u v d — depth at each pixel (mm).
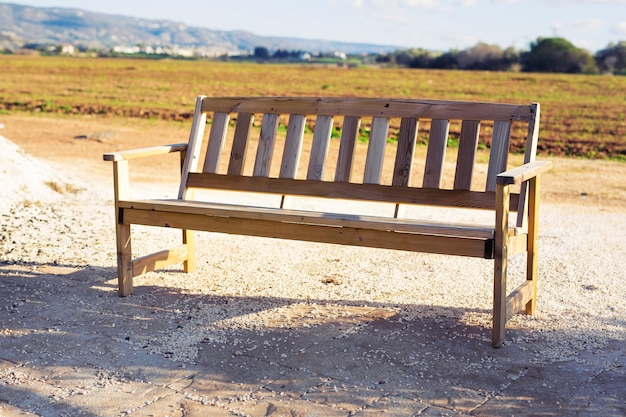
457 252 3604
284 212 4055
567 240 6406
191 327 3938
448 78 40906
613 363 3436
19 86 27922
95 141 13398
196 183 4875
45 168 8336
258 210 4117
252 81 34219
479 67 74938
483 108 4230
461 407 2957
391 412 2908
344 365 3404
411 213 7758
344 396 3062
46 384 3195
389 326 3965
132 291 4551
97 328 3912
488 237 3527
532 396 3064
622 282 4969
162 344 3682
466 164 4234
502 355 3535
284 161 4711
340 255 5730
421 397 3053
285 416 2877
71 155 11578
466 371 3332
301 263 5445
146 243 6000
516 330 3918
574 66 69062
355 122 4547
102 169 10219
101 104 21109
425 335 3822
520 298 3922
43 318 4066
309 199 8445
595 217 7730
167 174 10125
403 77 41031
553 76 46281
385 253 5816
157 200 4516
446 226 3707
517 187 7492
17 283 4727
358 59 128625
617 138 16172
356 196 4469
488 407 2957
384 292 4664
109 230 6402
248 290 4676
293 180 4629
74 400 3031
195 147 4914
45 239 5988
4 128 15055
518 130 17484
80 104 20984
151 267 4707
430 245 3648
